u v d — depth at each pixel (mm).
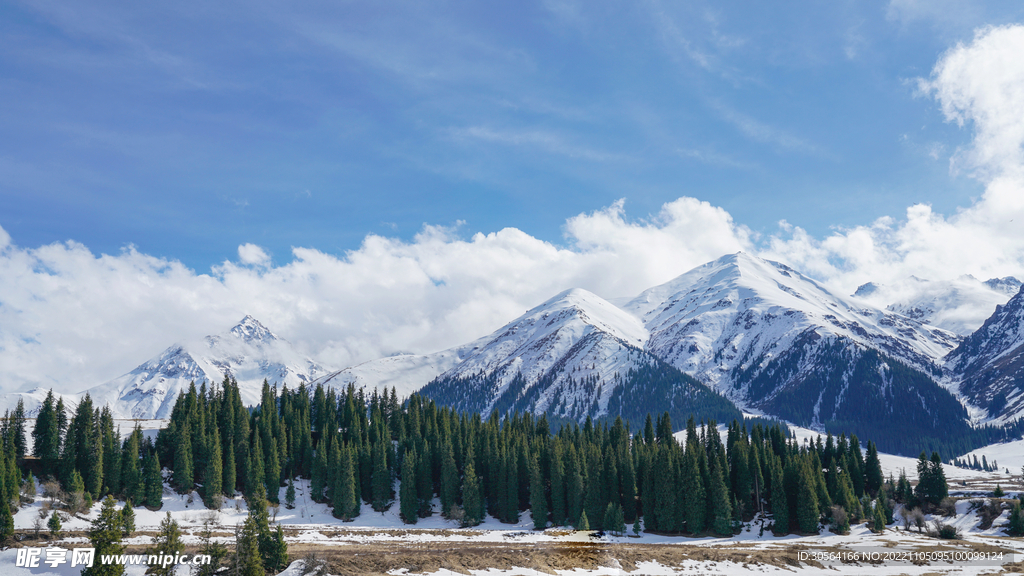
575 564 85375
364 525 143125
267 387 192375
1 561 79812
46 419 147250
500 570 79000
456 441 173000
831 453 189500
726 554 95375
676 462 141125
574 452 149625
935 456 156875
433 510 156625
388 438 179625
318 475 156000
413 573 74312
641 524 142000
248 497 144875
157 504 136125
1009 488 191000
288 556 79438
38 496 122688
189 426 156000
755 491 154875
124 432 186000
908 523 142500
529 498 156500
